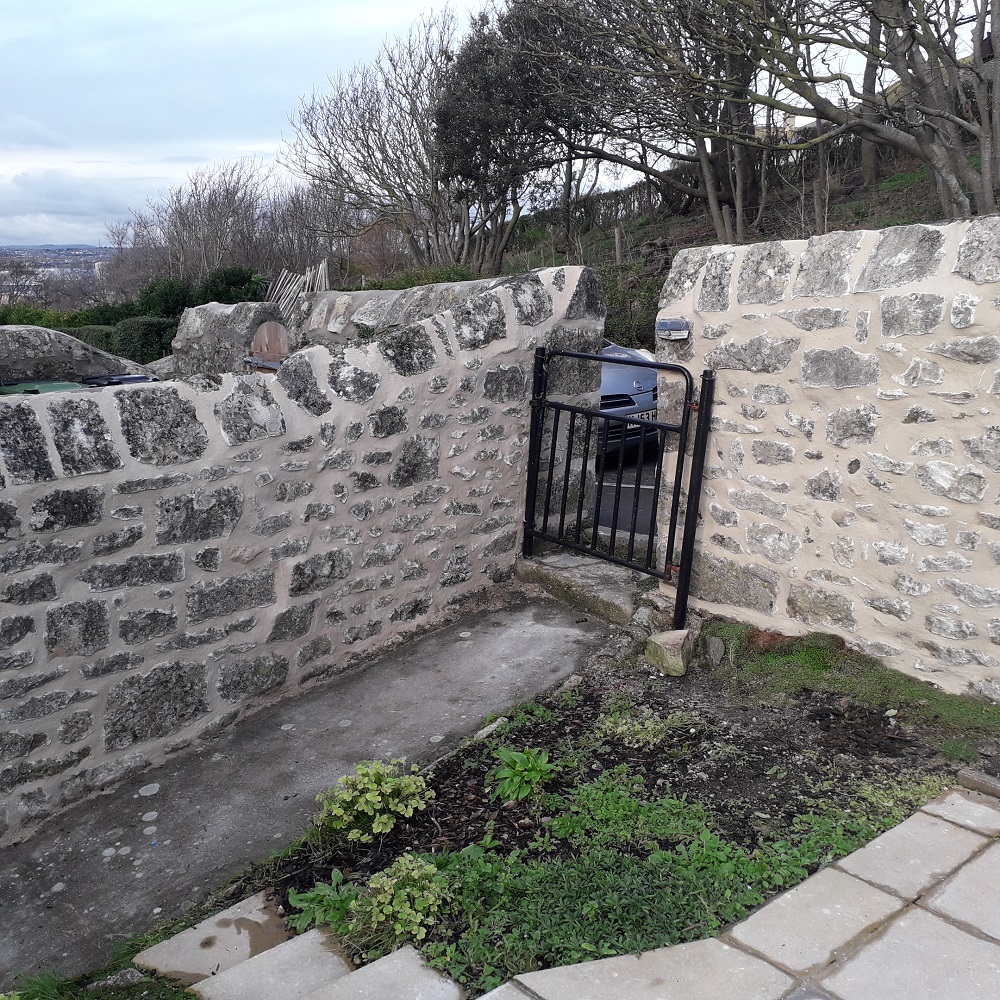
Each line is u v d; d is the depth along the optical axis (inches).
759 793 116.0
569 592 190.9
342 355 161.9
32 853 122.0
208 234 1075.3
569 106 566.6
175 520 136.8
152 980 92.7
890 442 133.2
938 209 463.8
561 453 210.7
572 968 82.7
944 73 362.3
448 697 157.8
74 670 128.6
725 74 432.8
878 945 83.8
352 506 165.6
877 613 139.9
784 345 145.9
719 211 613.0
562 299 198.4
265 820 126.4
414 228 757.9
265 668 155.5
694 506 162.9
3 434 117.8
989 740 120.4
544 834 110.9
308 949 93.4
